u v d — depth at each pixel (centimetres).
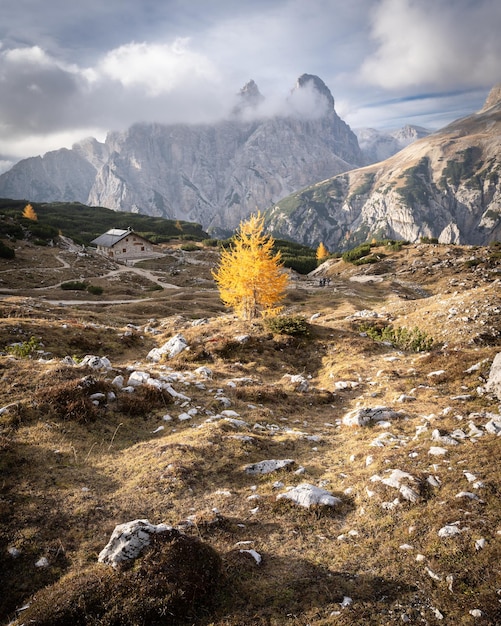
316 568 743
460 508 832
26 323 2553
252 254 3578
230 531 852
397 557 744
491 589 633
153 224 19988
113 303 5753
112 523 856
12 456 1049
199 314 5097
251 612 643
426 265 7956
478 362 1814
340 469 1144
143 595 631
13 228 9775
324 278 8712
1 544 761
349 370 2158
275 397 1789
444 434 1199
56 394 1380
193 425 1427
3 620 623
